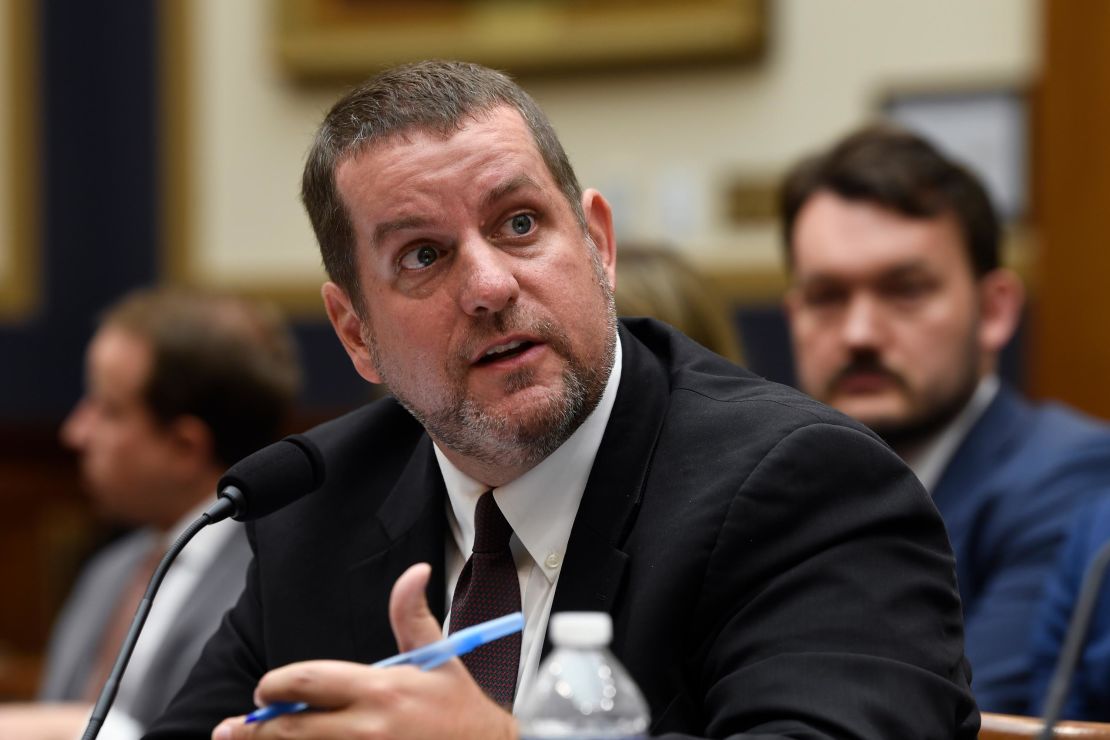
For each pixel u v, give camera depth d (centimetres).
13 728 908
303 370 1583
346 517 592
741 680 458
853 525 486
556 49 1505
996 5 1390
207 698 585
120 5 1684
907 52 1413
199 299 1137
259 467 514
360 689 390
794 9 1448
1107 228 1332
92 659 1147
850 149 930
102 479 1124
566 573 515
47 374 1709
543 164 524
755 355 1430
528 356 509
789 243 955
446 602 559
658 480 522
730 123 1462
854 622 463
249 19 1634
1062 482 877
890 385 907
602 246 575
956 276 911
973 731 476
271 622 579
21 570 1714
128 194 1678
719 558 489
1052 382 1348
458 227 509
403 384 530
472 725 393
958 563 880
